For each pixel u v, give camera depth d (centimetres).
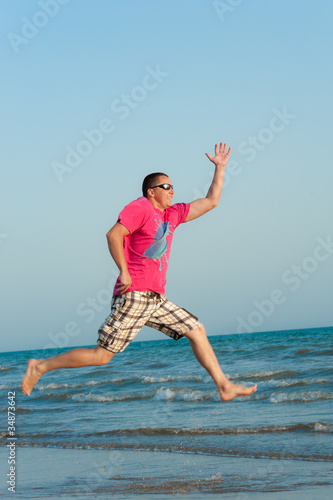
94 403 1187
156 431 784
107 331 355
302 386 1141
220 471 546
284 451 611
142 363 2103
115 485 514
